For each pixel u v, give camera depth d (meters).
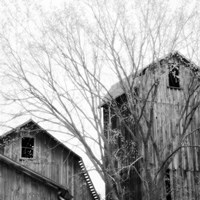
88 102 15.64
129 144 20.38
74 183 26.56
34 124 24.27
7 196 18.88
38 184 20.02
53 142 26.36
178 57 20.86
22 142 27.42
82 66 15.67
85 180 26.83
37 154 25.80
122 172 22.30
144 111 17.00
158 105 21.52
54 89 15.40
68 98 15.52
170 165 21.16
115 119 23.06
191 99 21.81
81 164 26.92
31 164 25.61
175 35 16.38
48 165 26.06
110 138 18.08
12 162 19.02
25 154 27.69
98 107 15.94
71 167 26.77
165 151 20.98
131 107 17.00
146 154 16.39
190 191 21.11
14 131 24.42
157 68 17.45
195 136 22.05
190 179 21.31
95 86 15.76
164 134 21.30
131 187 21.45
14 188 19.19
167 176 21.20
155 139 20.94
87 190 26.80
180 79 21.83
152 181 15.97
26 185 19.61
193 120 22.14
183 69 21.59
